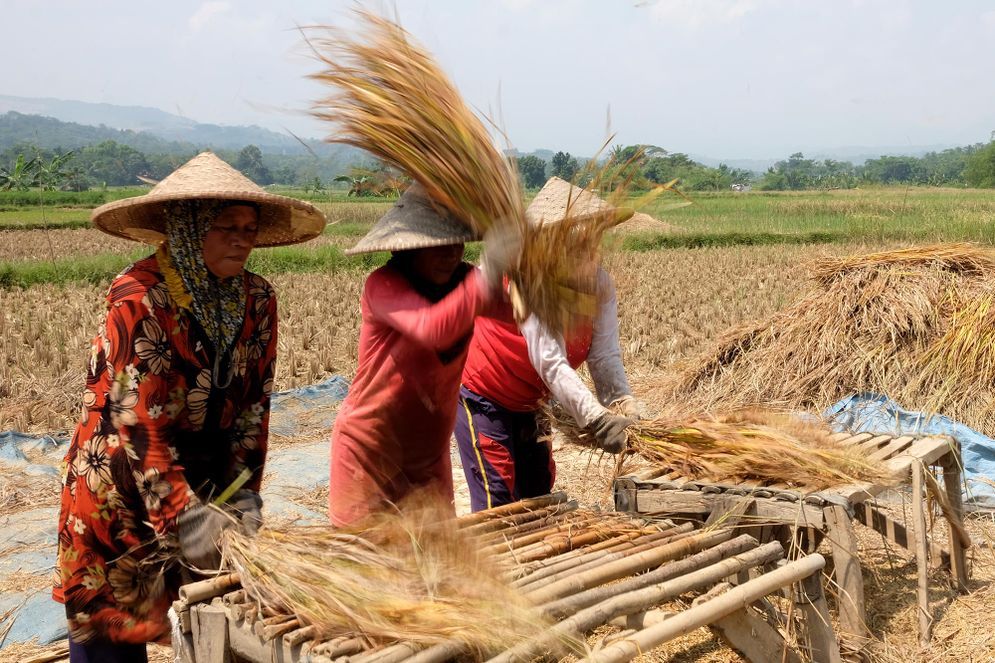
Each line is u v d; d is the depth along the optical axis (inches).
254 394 130.0
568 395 145.0
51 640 165.3
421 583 101.5
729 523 146.0
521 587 106.9
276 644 92.9
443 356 127.1
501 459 164.4
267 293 127.5
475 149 110.3
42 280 756.0
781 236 1123.3
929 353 292.8
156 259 117.0
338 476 134.6
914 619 164.1
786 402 304.5
